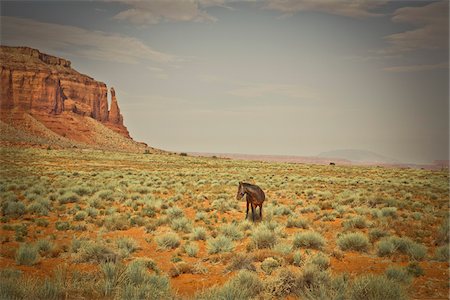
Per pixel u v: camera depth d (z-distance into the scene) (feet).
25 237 42.96
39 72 522.88
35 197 71.72
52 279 27.71
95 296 24.43
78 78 632.38
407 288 27.25
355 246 38.32
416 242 40.78
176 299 24.43
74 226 48.55
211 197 81.20
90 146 473.26
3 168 152.56
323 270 29.40
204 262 35.47
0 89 484.33
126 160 260.62
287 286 26.40
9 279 24.00
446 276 30.17
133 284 25.91
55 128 509.35
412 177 160.66
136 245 39.65
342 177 158.71
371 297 23.53
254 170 201.46
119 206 68.08
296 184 118.62
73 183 101.50
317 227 51.06
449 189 104.73
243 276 27.40
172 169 194.08
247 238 45.11
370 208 67.72
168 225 52.21
